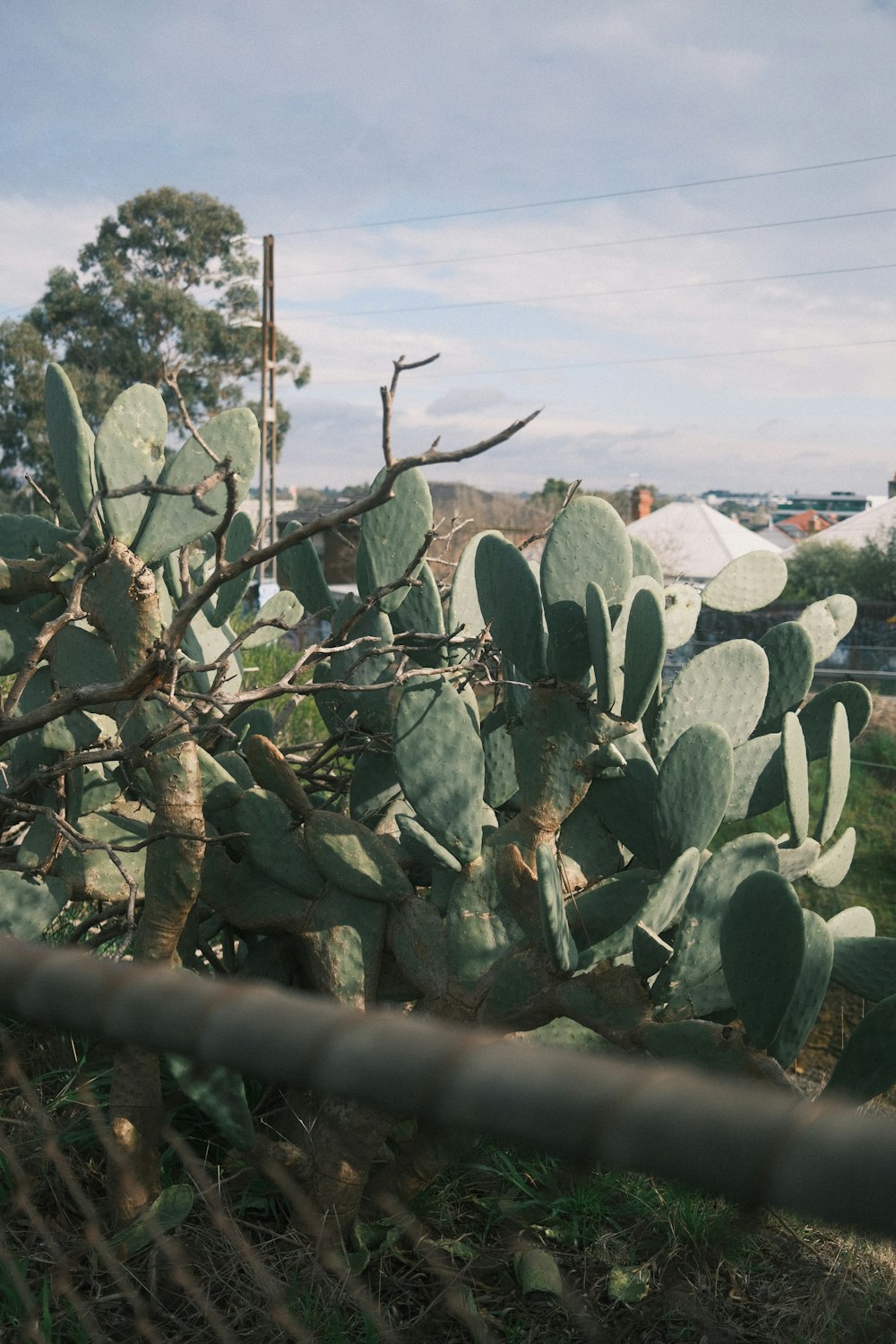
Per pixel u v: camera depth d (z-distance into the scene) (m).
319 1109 2.63
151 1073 2.48
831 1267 2.38
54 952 0.64
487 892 2.77
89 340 41.44
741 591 3.87
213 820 2.89
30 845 3.00
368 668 3.26
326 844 2.79
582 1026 2.69
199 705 2.67
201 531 2.85
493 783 3.29
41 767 2.86
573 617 2.82
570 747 2.82
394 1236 2.55
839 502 104.50
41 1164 2.50
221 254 42.34
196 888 2.60
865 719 3.59
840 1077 2.39
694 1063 2.43
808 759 3.64
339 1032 0.51
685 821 2.69
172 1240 2.36
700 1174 0.41
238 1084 2.56
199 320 40.66
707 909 2.56
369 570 3.28
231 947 3.38
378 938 2.84
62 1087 2.75
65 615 2.62
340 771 3.89
